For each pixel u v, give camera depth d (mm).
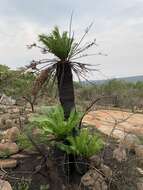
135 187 4883
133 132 7621
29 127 5926
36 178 4801
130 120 9938
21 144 5652
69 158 4941
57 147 4977
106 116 10156
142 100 15875
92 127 7371
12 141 5922
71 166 4926
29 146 5359
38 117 5164
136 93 17719
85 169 4965
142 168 5535
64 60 5012
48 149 5234
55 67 5023
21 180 4699
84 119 9258
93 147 4949
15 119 7676
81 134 5043
